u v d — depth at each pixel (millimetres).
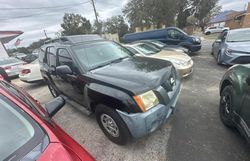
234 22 35594
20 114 1371
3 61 9656
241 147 2318
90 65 3061
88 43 3525
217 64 7211
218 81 5086
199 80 5309
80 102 3387
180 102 3820
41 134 1270
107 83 2393
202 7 35812
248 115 2035
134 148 2500
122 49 3957
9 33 21109
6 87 1793
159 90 2307
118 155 2416
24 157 1108
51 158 1121
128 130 2303
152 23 28391
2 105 1396
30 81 6762
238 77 2459
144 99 2139
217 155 2223
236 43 6223
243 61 5734
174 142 2535
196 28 41750
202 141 2498
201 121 3004
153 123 2213
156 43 7957
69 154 1194
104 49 3568
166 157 2279
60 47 3570
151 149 2447
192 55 9984
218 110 3346
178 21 35125
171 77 2736
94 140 2812
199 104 3660
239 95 2305
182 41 9781
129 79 2398
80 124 3383
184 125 2920
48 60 4398
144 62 3172
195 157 2229
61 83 3807
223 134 2607
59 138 1297
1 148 1183
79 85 2988
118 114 2266
